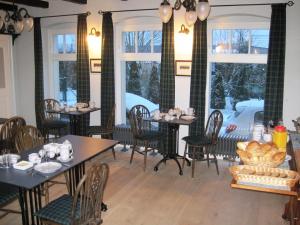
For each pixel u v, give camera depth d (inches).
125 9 206.7
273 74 174.2
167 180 165.5
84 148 121.3
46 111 211.8
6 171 97.7
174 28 195.3
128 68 224.8
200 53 188.1
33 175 94.5
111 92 215.9
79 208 92.0
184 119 178.2
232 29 189.6
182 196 146.5
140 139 184.1
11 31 158.6
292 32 171.3
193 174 170.4
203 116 193.8
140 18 209.6
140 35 213.9
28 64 246.2
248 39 187.9
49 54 244.4
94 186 88.4
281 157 84.7
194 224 121.8
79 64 222.7
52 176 94.5
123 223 122.3
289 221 118.6
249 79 195.2
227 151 189.6
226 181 164.4
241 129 202.1
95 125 227.0
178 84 200.7
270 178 77.9
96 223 92.5
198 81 191.3
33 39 238.8
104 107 218.5
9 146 151.2
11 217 126.8
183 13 191.2
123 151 214.7
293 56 173.0
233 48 192.4
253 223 123.0
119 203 138.8
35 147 124.1
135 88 226.1
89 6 216.5
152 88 220.2
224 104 204.4
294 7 168.9
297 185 79.7
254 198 144.6
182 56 196.2
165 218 126.3
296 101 176.4
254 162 85.5
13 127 154.9
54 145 116.6
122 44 219.6
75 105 214.8
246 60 189.2
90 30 219.0
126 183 160.9
